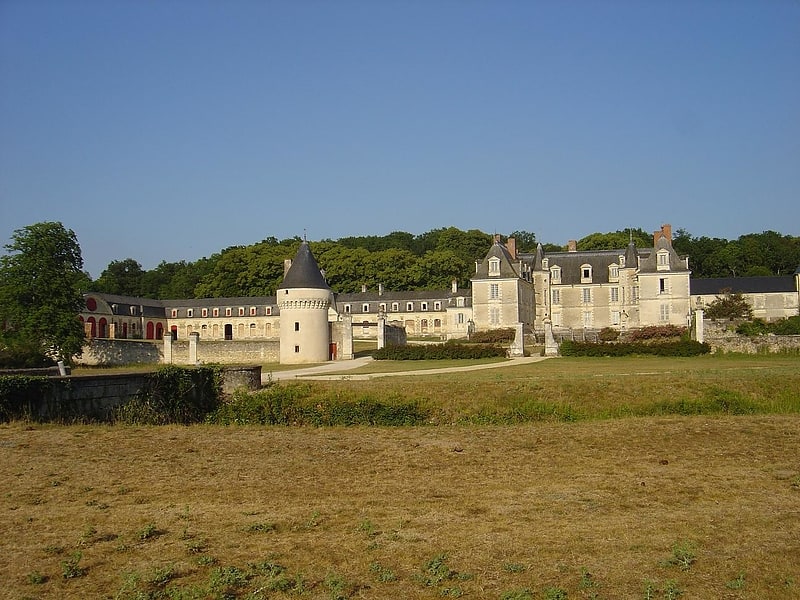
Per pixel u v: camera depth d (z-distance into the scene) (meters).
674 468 16.11
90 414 22.31
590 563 9.98
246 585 9.21
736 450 17.95
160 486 14.28
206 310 96.25
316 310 56.75
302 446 18.73
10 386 20.06
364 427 22.94
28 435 18.42
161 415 24.27
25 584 9.22
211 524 11.76
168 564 9.87
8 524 11.61
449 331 84.44
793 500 13.25
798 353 45.75
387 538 11.04
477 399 25.98
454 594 8.96
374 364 48.25
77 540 10.84
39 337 53.31
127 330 92.00
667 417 23.30
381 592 9.07
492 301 69.56
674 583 9.18
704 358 44.28
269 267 102.12
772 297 79.25
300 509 12.74
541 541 10.89
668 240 72.38
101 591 9.04
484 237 116.50
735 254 104.06
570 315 76.56
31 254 55.28
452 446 18.80
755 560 10.06
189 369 26.28
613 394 26.70
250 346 58.62
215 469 15.88
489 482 14.94
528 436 20.22
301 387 27.05
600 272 76.31
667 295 69.44
